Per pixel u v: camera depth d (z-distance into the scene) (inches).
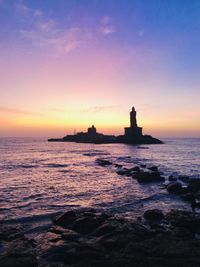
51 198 1080.8
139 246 506.9
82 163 2600.9
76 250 511.2
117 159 3038.9
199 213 831.7
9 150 4768.7
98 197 1112.8
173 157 3346.5
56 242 567.2
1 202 993.5
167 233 616.1
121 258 466.9
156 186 1381.6
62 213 813.9
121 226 627.8
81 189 1286.9
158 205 992.2
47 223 740.7
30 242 581.0
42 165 2390.5
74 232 624.1
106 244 536.7
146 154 3934.5
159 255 477.7
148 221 754.8
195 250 494.0
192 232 663.8
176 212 788.0
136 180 1569.9
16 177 1649.9
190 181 1413.6
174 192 1197.1
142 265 443.5
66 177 1685.5
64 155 3700.8
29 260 468.4
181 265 442.6
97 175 1786.4
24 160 2878.9
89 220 687.1
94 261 458.0
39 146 6638.8
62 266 457.4
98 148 5816.9
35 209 901.2
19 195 1124.5
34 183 1437.0
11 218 786.8
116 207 946.7
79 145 7549.2
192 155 3681.1
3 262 461.1
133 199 1075.3
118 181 1540.4
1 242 593.0
